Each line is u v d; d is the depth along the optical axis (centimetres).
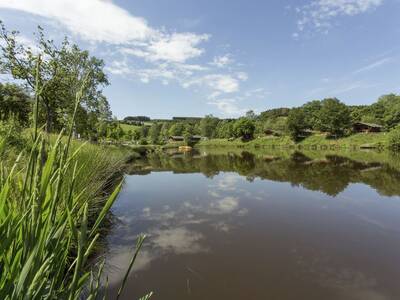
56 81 840
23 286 75
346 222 787
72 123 95
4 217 87
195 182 1492
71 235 94
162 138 8112
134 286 443
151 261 532
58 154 97
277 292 439
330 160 2569
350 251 593
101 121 2506
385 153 3334
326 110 5459
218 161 2777
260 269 512
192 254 570
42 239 80
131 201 1052
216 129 8625
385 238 666
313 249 605
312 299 423
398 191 1173
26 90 880
